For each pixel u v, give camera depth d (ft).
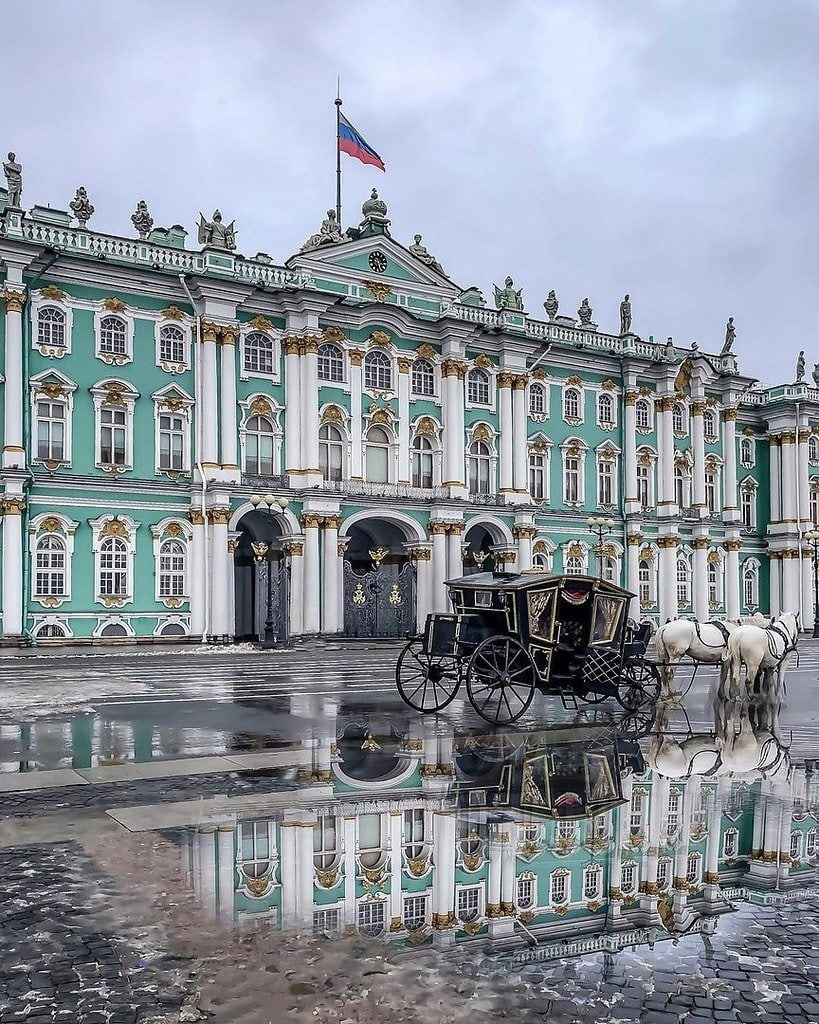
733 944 22.81
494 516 177.47
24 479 131.95
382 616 167.12
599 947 22.54
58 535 137.18
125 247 144.77
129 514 142.82
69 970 20.98
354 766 44.39
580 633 59.98
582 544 192.65
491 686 59.11
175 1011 19.06
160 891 26.18
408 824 33.50
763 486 233.55
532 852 30.14
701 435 208.54
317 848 30.42
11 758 46.29
